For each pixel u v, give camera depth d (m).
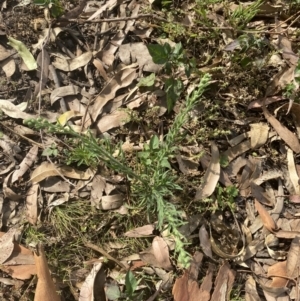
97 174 0.57
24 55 0.60
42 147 0.58
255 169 0.59
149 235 0.56
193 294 0.54
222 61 0.61
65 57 0.61
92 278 0.55
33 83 0.60
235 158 0.59
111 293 0.52
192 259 0.55
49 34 0.61
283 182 0.59
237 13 0.60
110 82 0.60
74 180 0.58
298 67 0.56
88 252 0.56
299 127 0.60
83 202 0.57
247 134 0.60
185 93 0.60
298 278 0.55
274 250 0.57
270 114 0.60
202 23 0.61
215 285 0.55
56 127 0.42
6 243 0.55
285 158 0.60
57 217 0.57
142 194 0.53
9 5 0.62
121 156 0.53
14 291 0.54
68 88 0.60
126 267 0.55
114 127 0.59
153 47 0.54
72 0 0.62
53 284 0.54
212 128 0.60
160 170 0.53
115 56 0.61
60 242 0.56
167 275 0.55
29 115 0.59
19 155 0.58
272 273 0.56
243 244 0.57
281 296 0.55
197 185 0.57
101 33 0.62
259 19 0.64
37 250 0.54
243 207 0.58
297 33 0.62
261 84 0.60
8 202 0.57
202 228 0.57
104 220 0.57
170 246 0.56
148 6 0.62
